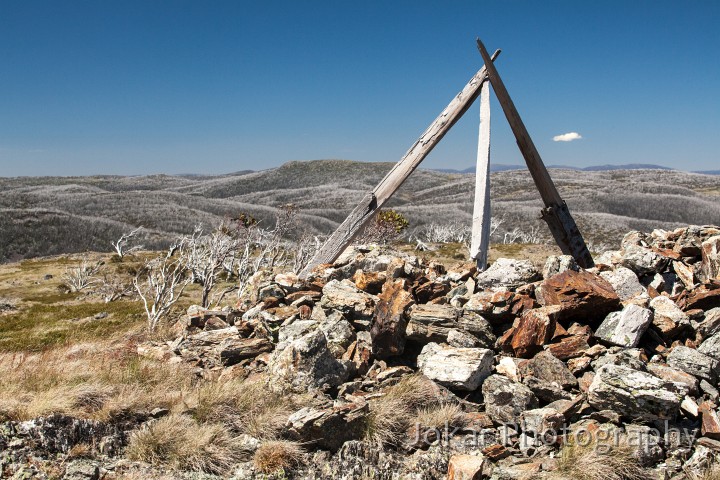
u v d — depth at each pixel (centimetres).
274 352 799
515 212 17262
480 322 777
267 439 625
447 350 734
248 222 3659
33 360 1000
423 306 811
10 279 5312
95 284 4894
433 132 1095
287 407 665
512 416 650
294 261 3316
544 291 809
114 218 17375
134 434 619
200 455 591
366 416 640
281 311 908
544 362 701
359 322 831
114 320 2273
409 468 598
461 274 959
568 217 1136
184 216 17938
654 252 911
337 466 588
